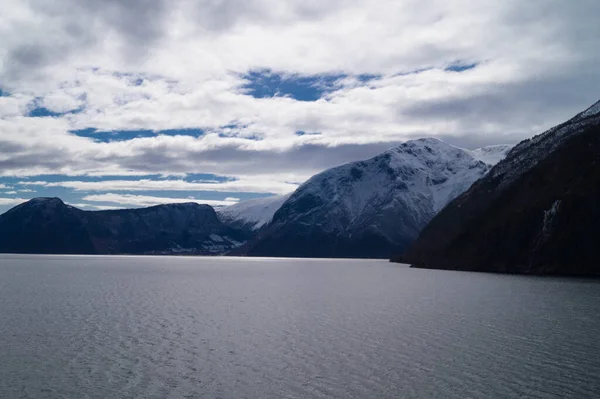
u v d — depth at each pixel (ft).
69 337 156.15
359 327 175.22
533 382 111.45
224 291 320.50
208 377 116.16
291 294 297.74
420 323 183.01
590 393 104.63
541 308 218.59
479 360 128.98
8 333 162.20
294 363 127.34
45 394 105.09
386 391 107.34
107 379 114.32
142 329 170.60
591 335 157.99
